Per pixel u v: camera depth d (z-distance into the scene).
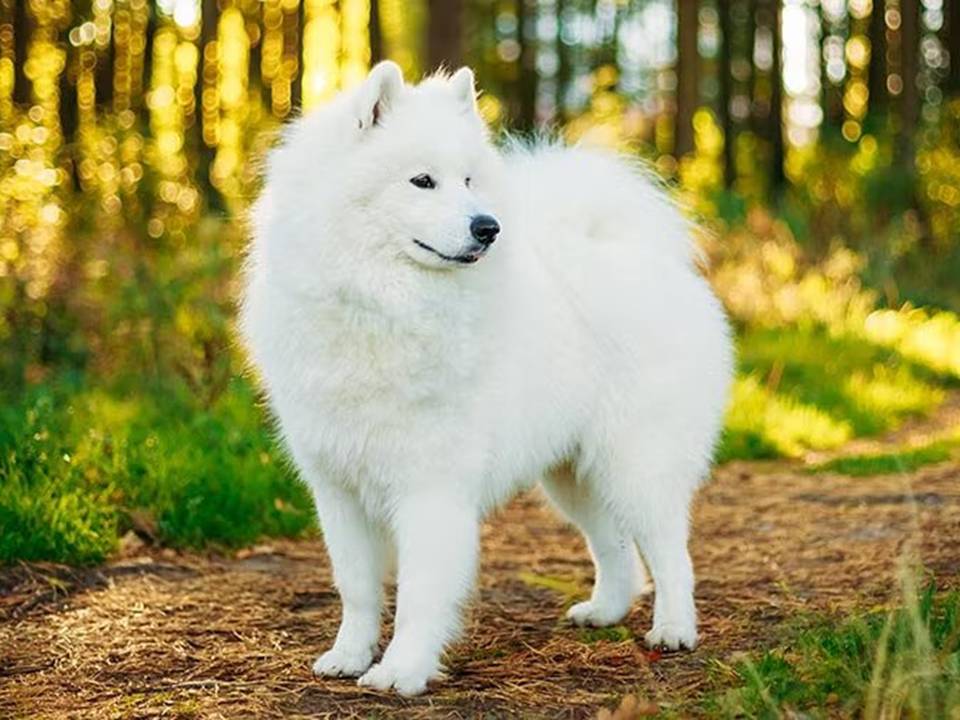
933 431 10.86
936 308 17.28
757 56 28.25
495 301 4.21
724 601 5.27
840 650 3.87
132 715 3.93
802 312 14.27
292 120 4.44
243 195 11.66
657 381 4.72
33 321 8.97
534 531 7.04
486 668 4.38
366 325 4.00
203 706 3.99
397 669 4.10
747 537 6.66
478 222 3.96
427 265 4.02
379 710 3.94
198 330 8.45
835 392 11.57
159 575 5.72
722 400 4.98
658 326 4.75
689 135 21.59
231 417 7.87
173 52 21.66
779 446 9.52
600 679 4.22
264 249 4.18
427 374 4.05
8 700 4.11
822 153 21.14
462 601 4.26
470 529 4.22
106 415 7.84
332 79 23.30
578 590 5.46
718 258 14.16
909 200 20.30
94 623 4.97
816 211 18.56
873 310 15.79
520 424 4.40
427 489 4.17
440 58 16.08
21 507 5.80
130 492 6.49
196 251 9.67
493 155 4.34
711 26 29.95
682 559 4.73
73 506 5.97
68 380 8.44
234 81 23.00
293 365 4.10
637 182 5.11
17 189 9.23
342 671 4.30
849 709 3.48
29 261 9.03
